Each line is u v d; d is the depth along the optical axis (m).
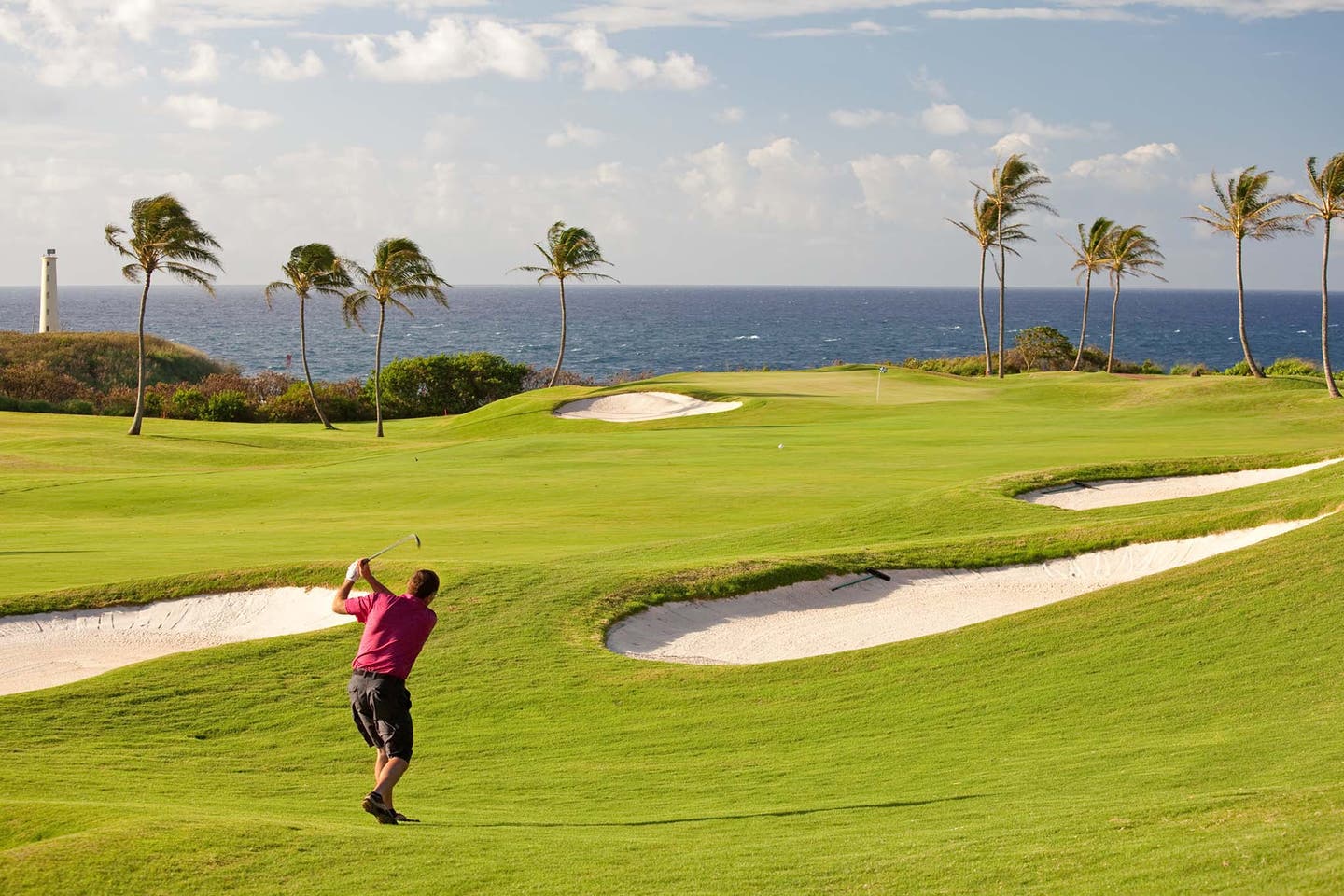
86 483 32.19
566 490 27.92
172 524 25.11
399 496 28.56
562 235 73.50
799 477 28.38
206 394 71.56
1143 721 10.02
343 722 11.67
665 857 6.83
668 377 62.47
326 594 16.38
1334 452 23.11
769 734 10.98
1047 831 6.71
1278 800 6.54
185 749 10.90
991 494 22.45
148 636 15.55
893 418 42.75
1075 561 17.52
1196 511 19.38
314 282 63.06
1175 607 12.90
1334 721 9.01
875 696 11.84
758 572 16.78
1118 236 79.81
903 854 6.54
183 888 6.23
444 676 13.03
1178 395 45.56
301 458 44.34
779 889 6.04
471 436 50.78
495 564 17.30
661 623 15.59
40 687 13.53
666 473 30.03
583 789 9.48
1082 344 82.56
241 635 15.65
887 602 16.48
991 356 88.62
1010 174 72.75
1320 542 13.68
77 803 7.96
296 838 7.04
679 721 11.54
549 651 13.80
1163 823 6.48
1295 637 11.36
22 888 6.17
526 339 187.25
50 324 106.25
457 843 7.17
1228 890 5.26
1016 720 10.59
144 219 50.12
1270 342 187.50
